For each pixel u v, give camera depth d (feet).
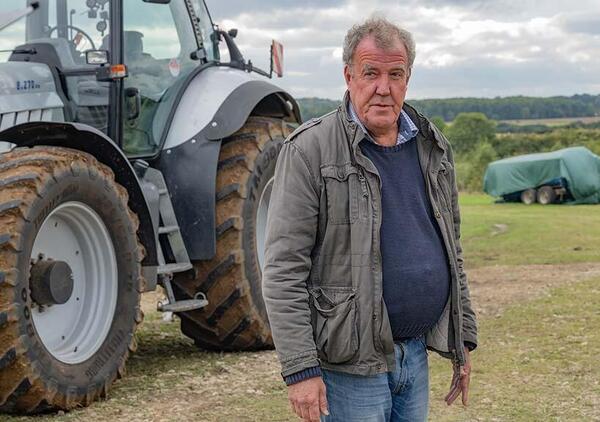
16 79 19.12
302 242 9.55
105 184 17.85
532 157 117.70
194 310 21.45
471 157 215.51
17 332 15.56
